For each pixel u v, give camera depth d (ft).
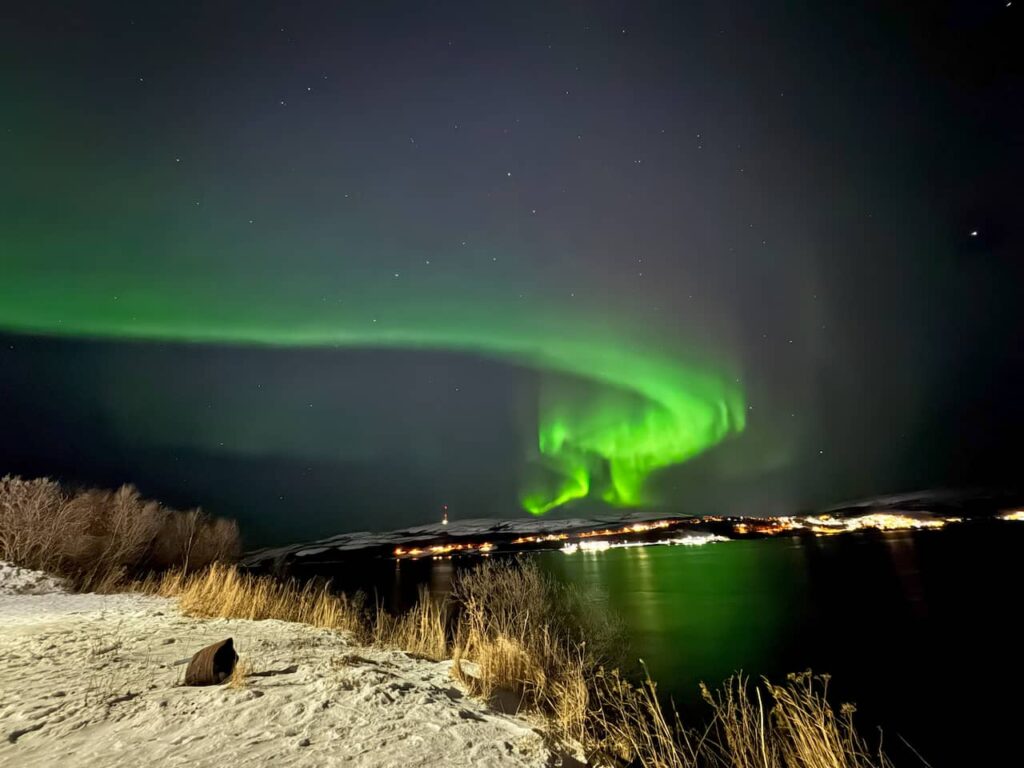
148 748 11.43
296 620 32.73
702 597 119.14
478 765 11.76
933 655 65.67
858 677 56.75
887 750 37.04
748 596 120.47
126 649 20.94
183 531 81.05
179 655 20.22
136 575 61.67
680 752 16.71
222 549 86.53
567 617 33.40
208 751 11.33
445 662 23.25
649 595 122.52
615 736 16.76
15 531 51.11
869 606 102.42
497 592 30.81
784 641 73.51
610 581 153.38
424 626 27.27
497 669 20.17
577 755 14.37
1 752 11.19
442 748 12.39
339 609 33.37
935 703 47.62
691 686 49.60
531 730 14.74
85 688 15.43
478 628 25.70
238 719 13.15
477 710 16.17
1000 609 92.68
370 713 14.03
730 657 64.44
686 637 75.72
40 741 11.73
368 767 11.05
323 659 20.13
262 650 21.13
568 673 20.48
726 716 18.19
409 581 128.06
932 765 34.50
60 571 52.19
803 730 15.99
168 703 14.24
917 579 138.51
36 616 31.04
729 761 16.83
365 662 19.86
